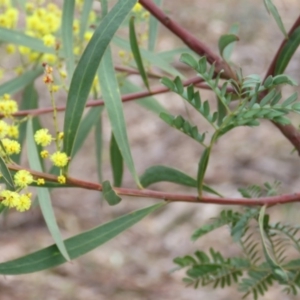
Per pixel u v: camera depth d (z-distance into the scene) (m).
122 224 0.86
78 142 1.03
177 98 3.39
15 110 0.92
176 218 2.82
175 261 0.94
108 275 2.58
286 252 2.19
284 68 0.92
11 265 0.85
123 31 2.42
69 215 2.88
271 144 3.08
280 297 2.26
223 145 3.12
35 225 2.81
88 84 0.85
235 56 3.62
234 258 0.93
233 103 1.58
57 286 2.50
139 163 3.09
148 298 2.44
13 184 0.82
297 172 2.90
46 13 1.05
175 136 3.25
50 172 0.99
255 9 4.02
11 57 3.05
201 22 4.00
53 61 1.06
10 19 1.04
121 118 0.88
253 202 0.88
